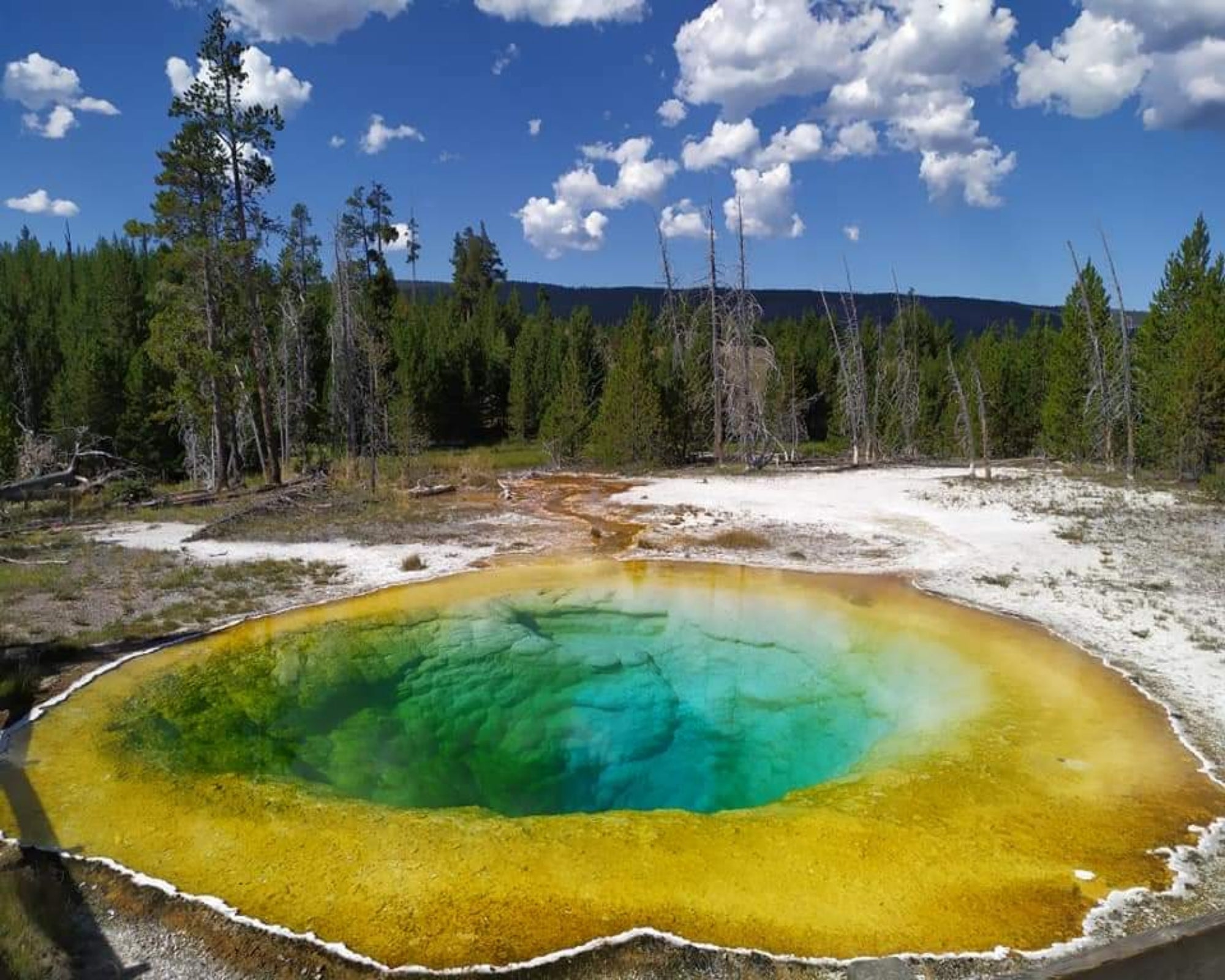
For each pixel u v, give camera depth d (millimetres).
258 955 4227
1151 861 5020
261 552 13789
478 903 4617
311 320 34250
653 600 11102
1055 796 5801
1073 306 27500
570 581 11984
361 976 4066
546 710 8258
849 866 4980
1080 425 26766
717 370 26922
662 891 4730
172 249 21438
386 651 9328
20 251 58156
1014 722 7023
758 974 4070
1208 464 21375
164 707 7590
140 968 4148
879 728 7402
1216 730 6828
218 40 20641
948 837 5293
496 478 24141
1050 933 4375
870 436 30859
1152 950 4008
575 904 4609
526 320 52969
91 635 9430
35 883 4617
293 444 30391
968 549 13523
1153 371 24281
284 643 9398
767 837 5316
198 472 25078
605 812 5781
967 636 9266
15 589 11227
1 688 7547
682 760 7320
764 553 13586
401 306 49000
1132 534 14359
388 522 16703
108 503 18516
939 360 41406
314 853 5145
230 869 4965
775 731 7770
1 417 18484
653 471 26281
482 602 10961
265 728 7387
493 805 6508
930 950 4234
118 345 34281
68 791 5926
